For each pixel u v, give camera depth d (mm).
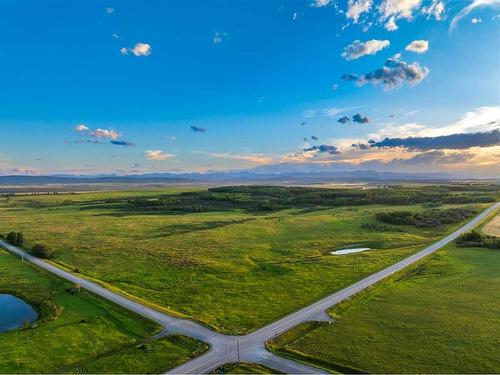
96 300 86812
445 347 63625
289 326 72812
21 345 65312
